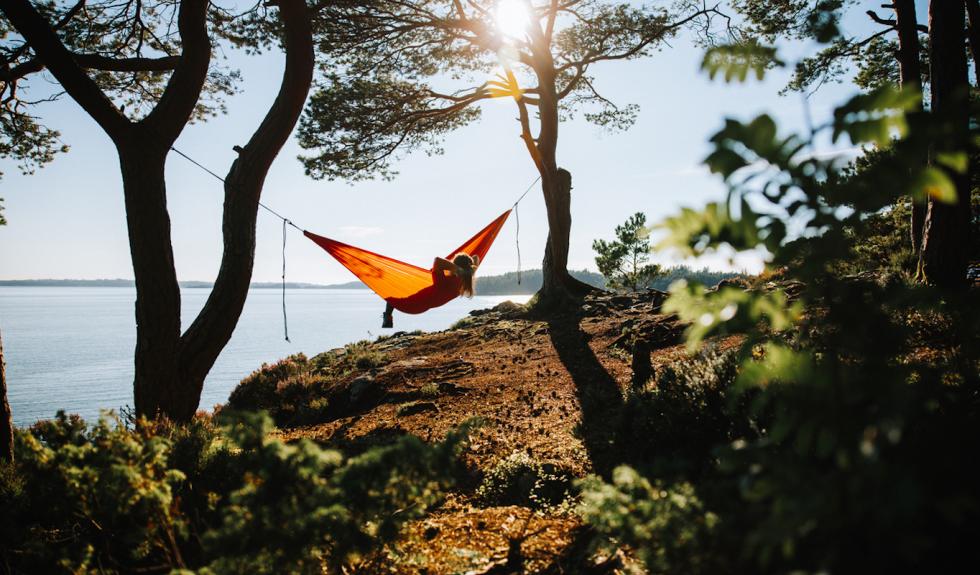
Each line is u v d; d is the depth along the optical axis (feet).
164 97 27.32
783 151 5.18
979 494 5.76
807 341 7.63
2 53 32.58
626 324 46.24
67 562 10.28
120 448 9.27
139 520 11.00
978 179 35.35
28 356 427.74
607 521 7.64
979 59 37.73
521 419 27.55
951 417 7.23
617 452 18.26
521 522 13.47
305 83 28.91
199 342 28.63
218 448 18.04
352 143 60.49
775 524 4.75
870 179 5.16
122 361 391.86
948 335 15.94
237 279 29.22
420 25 57.21
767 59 5.58
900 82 36.99
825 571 4.72
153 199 26.99
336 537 8.45
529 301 67.36
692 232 5.57
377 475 8.27
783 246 5.94
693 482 12.00
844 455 4.86
